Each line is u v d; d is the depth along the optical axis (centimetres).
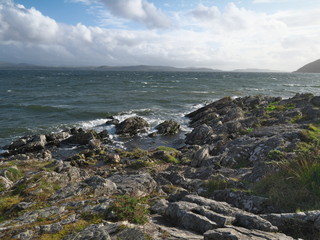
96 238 540
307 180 847
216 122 2992
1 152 2422
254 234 566
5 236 612
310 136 1468
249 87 8406
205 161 1570
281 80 13350
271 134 1816
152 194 1059
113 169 1762
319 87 8400
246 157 1477
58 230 630
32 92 6612
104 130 2897
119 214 694
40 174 1109
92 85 8900
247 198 837
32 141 2550
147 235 564
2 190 1013
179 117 3850
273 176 941
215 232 547
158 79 13362
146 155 2027
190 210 711
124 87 8144
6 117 3653
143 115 3909
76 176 1250
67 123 3394
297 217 638
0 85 8525
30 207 814
